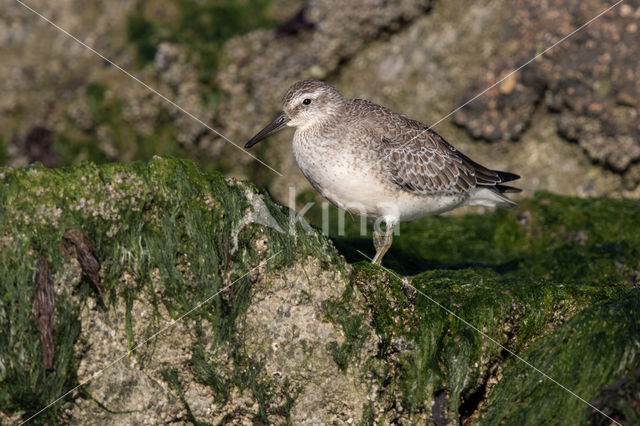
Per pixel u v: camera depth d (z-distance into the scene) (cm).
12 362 1030
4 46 2362
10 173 1030
